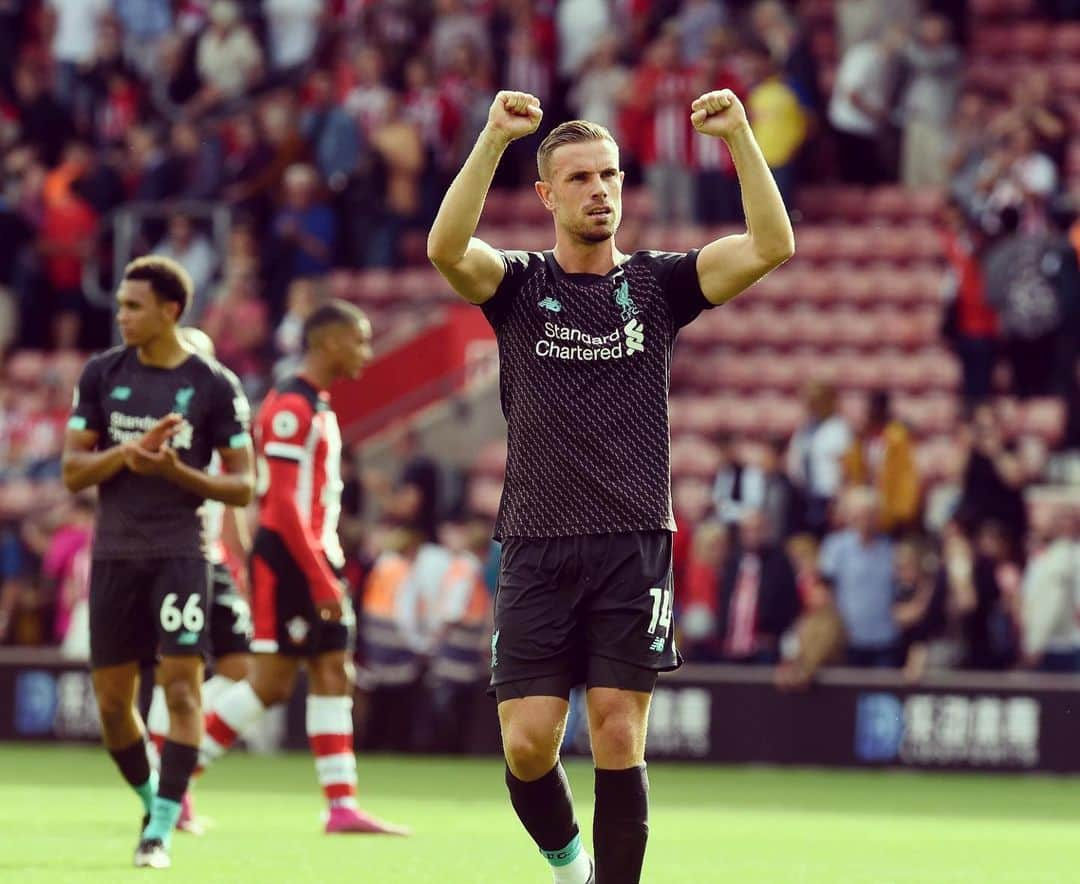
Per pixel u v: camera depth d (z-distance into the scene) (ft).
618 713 57.36
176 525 79.46
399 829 95.76
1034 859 92.43
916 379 206.69
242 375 193.47
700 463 198.08
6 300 220.64
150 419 79.82
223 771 141.18
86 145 232.94
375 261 212.64
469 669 159.33
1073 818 117.19
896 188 221.87
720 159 208.03
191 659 79.36
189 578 79.36
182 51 228.63
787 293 216.54
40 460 203.21
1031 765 151.53
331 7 230.07
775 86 208.44
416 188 214.69
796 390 208.03
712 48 207.21
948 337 193.06
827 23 238.27
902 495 167.22
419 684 161.17
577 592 57.93
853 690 154.71
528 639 58.03
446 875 77.66
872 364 208.03
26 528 181.47
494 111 57.57
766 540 161.17
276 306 206.39
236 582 100.07
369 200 212.23
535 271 59.41
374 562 164.55
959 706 153.07
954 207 193.06
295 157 214.07
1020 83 222.28
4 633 174.19
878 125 219.41
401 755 161.68
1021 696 151.94
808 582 158.20
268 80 227.81
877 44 219.82
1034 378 192.54
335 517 95.50
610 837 57.31
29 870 76.89
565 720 58.80
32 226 224.53
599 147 58.85
